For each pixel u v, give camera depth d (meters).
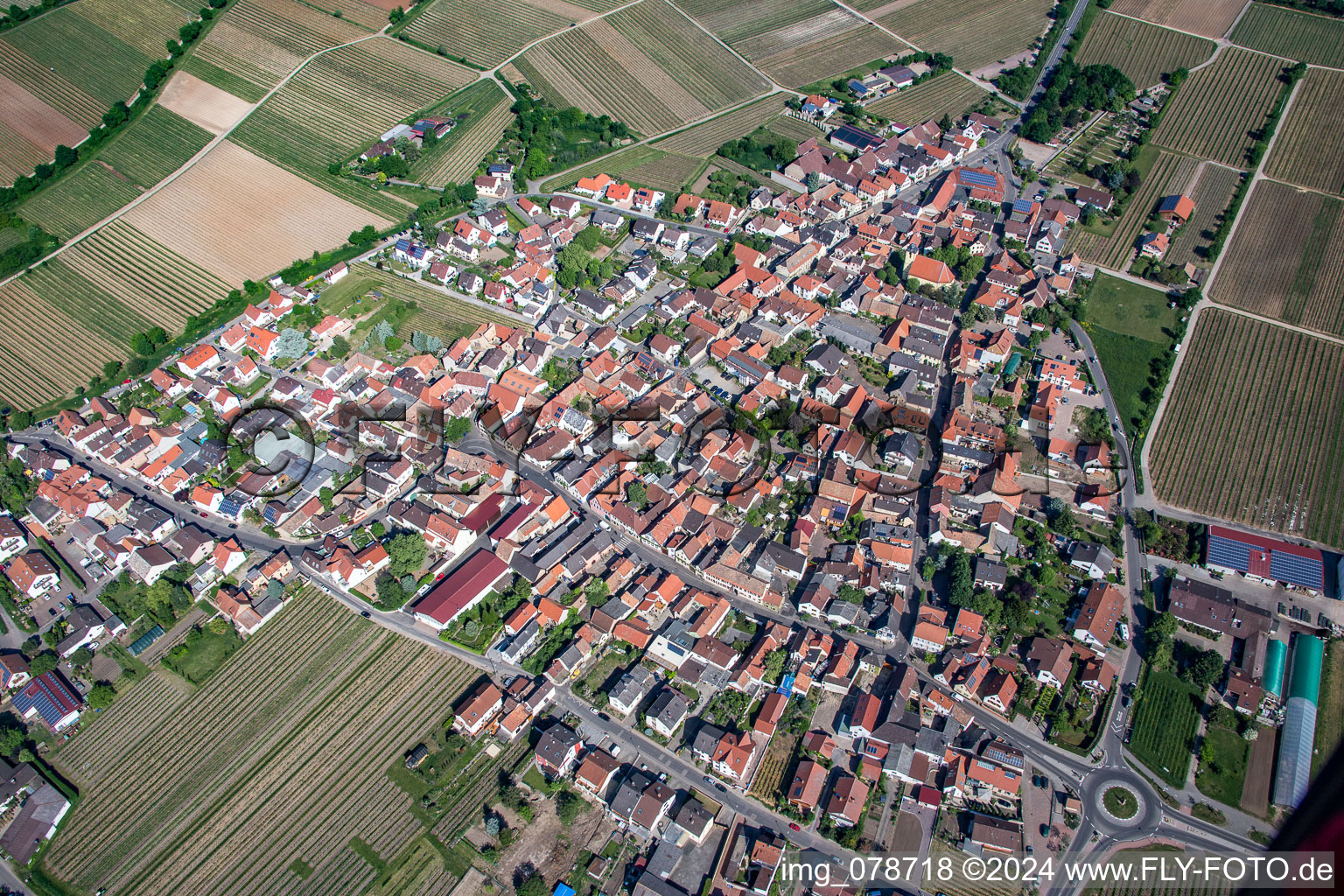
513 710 176.00
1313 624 191.38
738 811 164.88
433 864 157.62
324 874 156.62
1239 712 176.50
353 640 191.25
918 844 160.25
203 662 187.75
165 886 156.12
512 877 156.00
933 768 170.75
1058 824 162.00
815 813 164.38
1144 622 193.12
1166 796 165.50
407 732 176.12
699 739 171.75
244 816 164.88
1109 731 175.38
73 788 169.38
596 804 166.12
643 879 153.50
